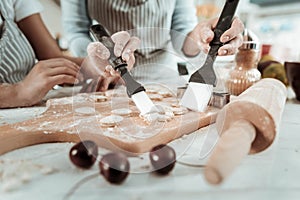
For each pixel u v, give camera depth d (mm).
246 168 288
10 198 234
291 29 1371
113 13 858
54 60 637
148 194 239
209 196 235
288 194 239
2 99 558
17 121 472
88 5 909
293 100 677
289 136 399
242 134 260
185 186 251
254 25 1493
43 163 298
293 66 644
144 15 861
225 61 682
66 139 377
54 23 1270
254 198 232
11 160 302
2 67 662
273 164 299
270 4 1449
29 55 735
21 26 814
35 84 572
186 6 977
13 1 770
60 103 557
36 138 368
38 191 245
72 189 248
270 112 304
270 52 963
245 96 362
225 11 534
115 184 255
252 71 610
